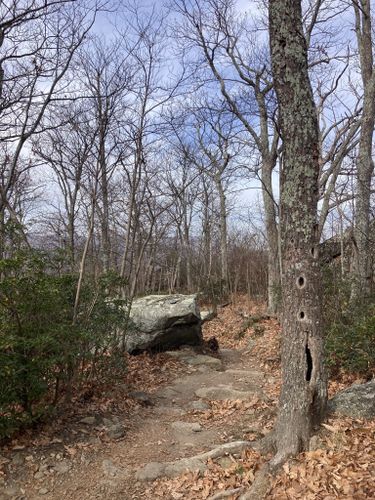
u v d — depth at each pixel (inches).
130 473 182.7
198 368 351.6
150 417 247.4
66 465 184.5
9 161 324.2
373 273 396.5
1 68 224.7
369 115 395.9
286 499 143.0
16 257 187.6
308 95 168.1
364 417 178.5
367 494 134.8
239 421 234.5
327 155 436.8
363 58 415.5
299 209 167.2
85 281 256.7
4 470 175.5
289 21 167.2
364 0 412.5
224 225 879.1
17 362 182.4
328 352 267.7
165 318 376.5
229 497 156.8
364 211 387.2
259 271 962.1
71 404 238.2
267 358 378.6
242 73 507.5
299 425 166.7
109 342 266.4
